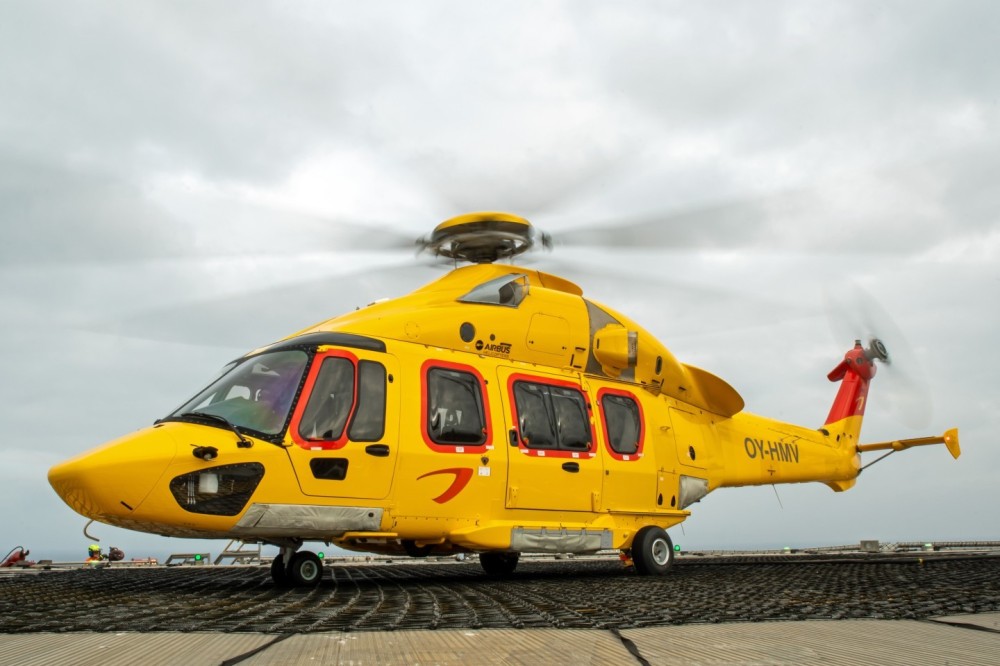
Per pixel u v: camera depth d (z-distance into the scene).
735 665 3.02
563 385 9.78
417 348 8.66
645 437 10.41
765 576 8.59
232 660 3.11
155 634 3.76
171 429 7.14
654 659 3.14
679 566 11.57
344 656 3.20
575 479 9.43
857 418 14.71
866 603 5.07
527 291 9.84
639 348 10.65
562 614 4.61
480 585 7.46
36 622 4.20
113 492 6.71
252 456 7.20
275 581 7.61
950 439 13.75
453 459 8.39
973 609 4.71
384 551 8.97
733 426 12.21
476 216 9.64
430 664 3.04
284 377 7.71
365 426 7.87
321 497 7.49
